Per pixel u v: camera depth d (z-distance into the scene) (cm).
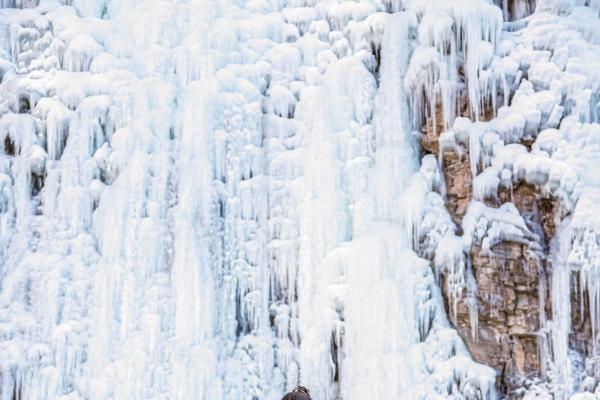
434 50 1105
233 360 1050
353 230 1088
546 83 1070
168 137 1095
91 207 1067
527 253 1023
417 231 1064
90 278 1033
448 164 1105
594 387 981
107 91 1105
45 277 1020
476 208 1048
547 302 1019
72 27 1136
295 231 1091
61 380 989
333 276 1058
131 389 988
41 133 1091
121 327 1014
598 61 1065
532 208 1045
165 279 1035
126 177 1059
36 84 1105
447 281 1043
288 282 1087
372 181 1103
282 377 1058
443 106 1095
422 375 997
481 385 995
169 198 1070
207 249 1056
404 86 1131
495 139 1062
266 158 1123
